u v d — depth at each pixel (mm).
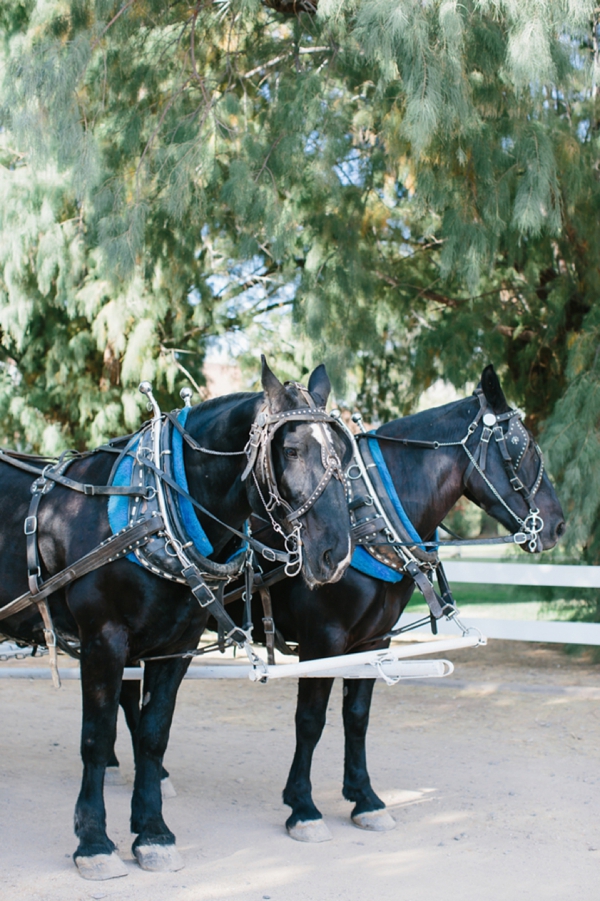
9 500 3607
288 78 7023
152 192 7102
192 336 10125
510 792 4445
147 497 3291
